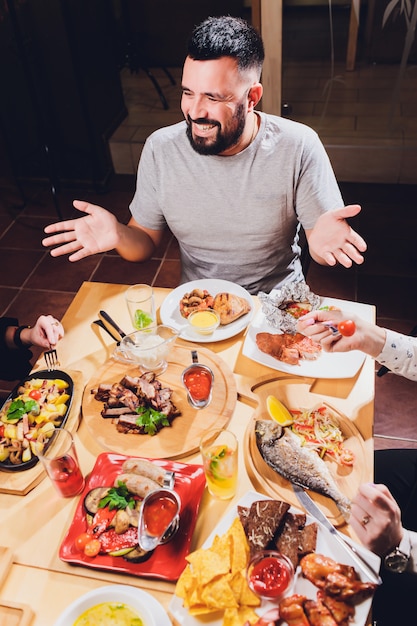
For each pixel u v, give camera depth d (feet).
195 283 6.64
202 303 6.24
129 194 14.51
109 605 3.94
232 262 7.27
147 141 6.87
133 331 6.15
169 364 5.75
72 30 12.32
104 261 12.32
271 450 4.80
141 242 7.14
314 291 11.16
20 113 13.61
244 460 4.88
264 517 4.29
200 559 3.98
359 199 13.57
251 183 6.64
